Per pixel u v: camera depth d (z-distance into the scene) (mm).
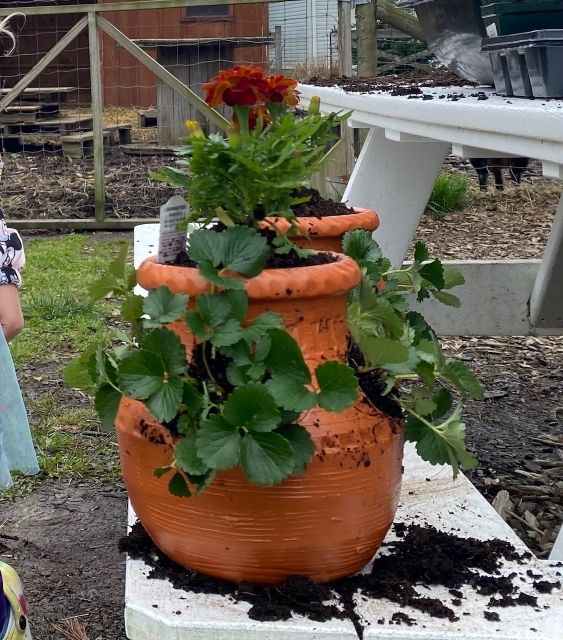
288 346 1207
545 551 2377
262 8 14875
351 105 2811
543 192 8555
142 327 1417
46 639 2117
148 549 1455
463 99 2031
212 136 1396
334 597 1303
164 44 9664
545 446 3168
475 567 1427
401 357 1276
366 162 3111
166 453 1287
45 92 10531
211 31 14859
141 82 14758
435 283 1750
